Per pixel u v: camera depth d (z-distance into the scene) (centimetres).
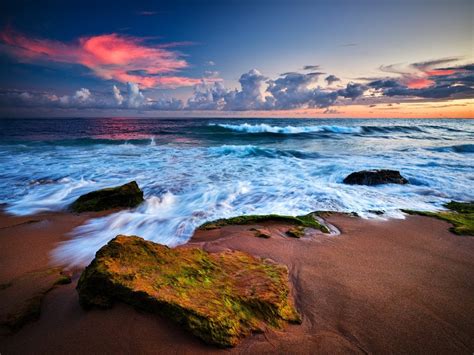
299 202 793
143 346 268
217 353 267
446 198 856
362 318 326
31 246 551
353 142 2425
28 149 1880
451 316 332
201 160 1481
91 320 298
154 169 1251
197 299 309
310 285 394
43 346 273
